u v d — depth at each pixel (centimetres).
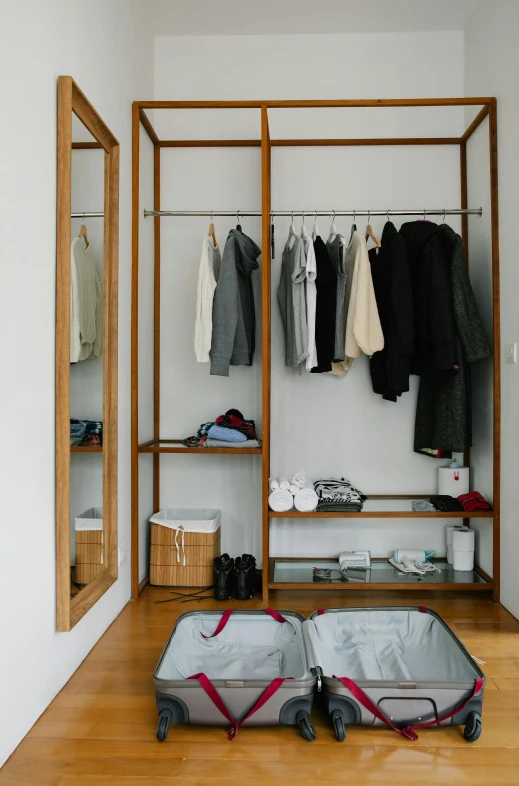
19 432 171
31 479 180
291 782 158
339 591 309
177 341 346
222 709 178
